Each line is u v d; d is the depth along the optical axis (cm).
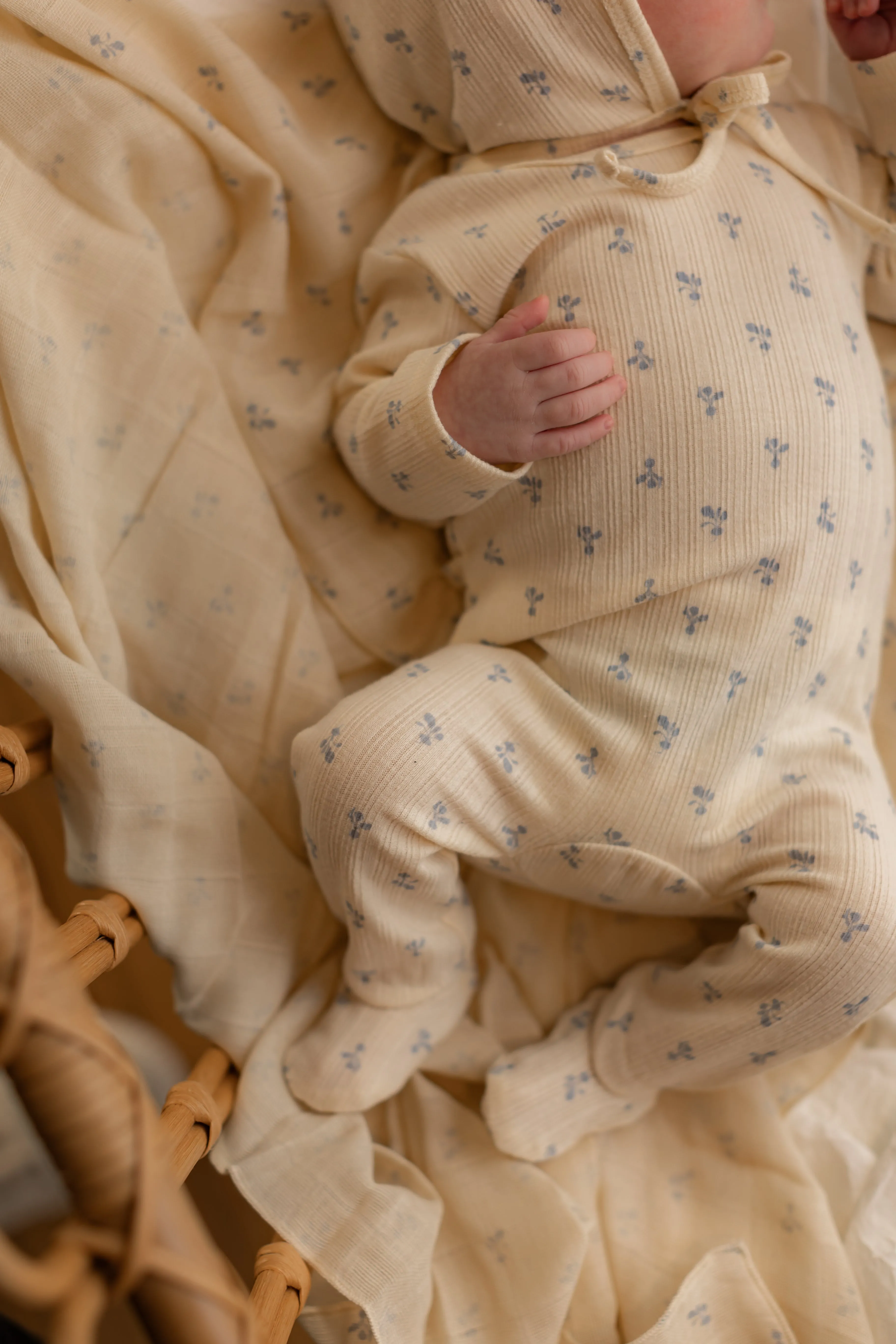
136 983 116
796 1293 89
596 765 89
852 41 100
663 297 86
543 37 85
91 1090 42
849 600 91
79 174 90
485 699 89
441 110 99
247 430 104
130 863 90
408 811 83
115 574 98
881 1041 102
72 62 88
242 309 104
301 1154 89
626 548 88
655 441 86
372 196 108
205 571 99
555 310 89
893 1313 86
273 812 102
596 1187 97
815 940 83
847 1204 94
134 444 97
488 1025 104
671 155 90
